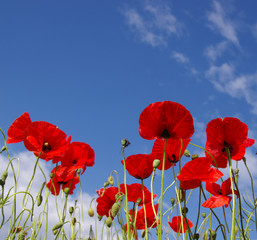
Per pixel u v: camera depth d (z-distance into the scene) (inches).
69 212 34.4
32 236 30.5
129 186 33.0
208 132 28.6
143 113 27.2
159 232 25.7
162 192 25.9
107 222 31.0
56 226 31.1
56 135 31.5
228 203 26.7
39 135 31.3
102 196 34.4
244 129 28.0
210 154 27.4
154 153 29.9
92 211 36.1
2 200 30.8
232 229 24.8
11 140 33.6
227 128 28.2
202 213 32.5
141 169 31.2
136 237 32.1
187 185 27.9
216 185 28.3
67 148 32.6
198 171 27.0
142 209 34.4
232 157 28.6
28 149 31.0
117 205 30.7
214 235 27.3
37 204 31.5
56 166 32.8
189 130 27.0
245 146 28.2
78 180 36.4
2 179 32.0
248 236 29.6
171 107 26.9
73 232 32.9
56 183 35.5
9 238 29.9
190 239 26.9
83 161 34.9
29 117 33.7
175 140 29.2
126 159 31.2
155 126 27.2
